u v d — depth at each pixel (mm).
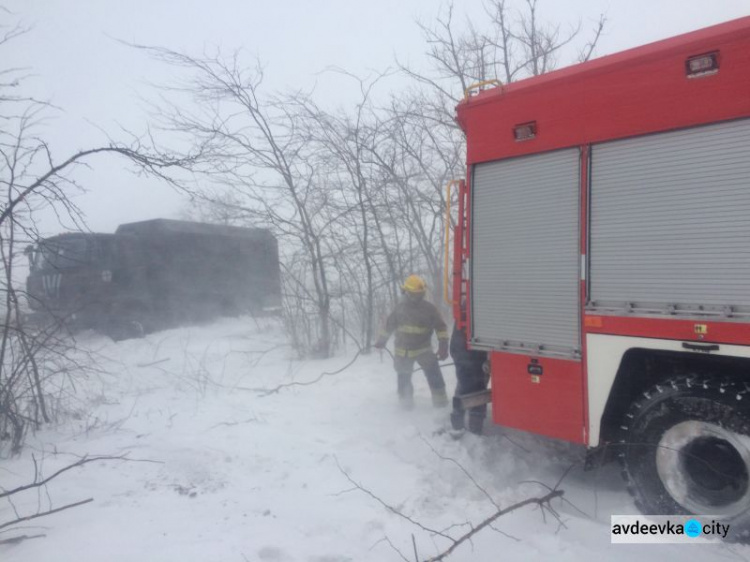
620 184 3666
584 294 3809
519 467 4656
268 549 3270
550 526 3615
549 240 4020
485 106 4395
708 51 3324
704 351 3281
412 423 5488
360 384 6922
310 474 4391
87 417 5742
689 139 3391
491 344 4359
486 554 3262
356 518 3672
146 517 3684
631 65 3627
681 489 3523
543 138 4047
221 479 4305
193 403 6363
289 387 7020
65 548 3283
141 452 4836
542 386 4066
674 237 3428
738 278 3188
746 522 3297
